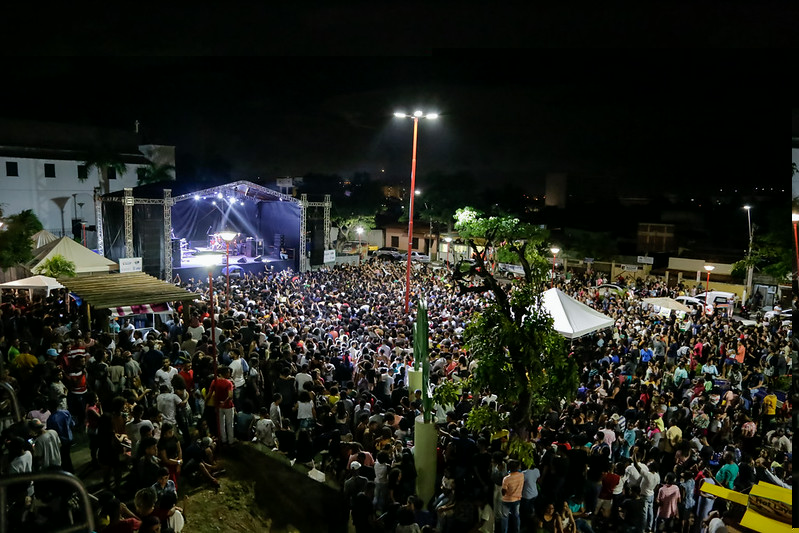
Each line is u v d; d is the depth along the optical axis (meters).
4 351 13.90
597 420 11.23
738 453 10.41
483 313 8.80
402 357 14.95
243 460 10.00
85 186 44.09
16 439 6.86
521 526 8.45
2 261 25.78
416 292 26.48
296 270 39.50
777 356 16.84
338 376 13.78
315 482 9.21
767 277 34.12
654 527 9.45
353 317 19.80
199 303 20.73
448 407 11.39
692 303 30.27
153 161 51.53
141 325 18.53
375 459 9.26
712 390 14.30
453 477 8.69
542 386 8.66
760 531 7.80
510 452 8.27
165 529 6.68
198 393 11.53
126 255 29.88
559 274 39.53
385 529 7.25
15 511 6.31
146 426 8.71
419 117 20.22
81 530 2.96
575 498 8.89
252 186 35.72
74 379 11.00
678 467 9.84
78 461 10.05
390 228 63.62
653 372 15.41
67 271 19.05
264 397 12.88
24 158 40.66
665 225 49.47
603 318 14.76
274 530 8.02
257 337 15.27
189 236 41.50
